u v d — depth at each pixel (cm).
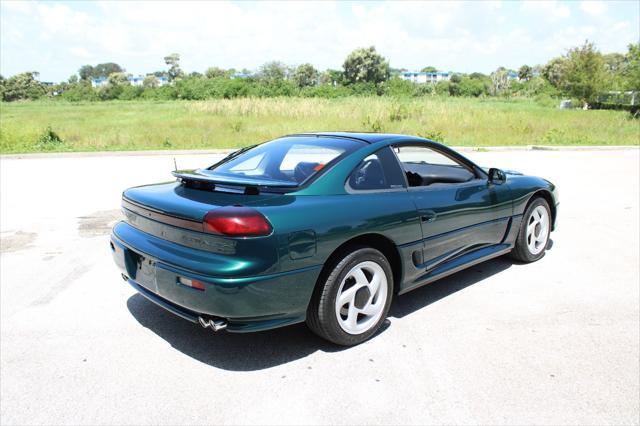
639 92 3309
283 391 265
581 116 2812
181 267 275
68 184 935
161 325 347
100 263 484
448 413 246
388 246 335
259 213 268
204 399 258
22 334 332
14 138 1662
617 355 304
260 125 2138
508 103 5044
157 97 6238
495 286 419
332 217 291
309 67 9300
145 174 1053
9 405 254
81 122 2577
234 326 274
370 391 265
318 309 296
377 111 2375
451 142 1778
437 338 326
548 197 495
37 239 569
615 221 652
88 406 253
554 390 267
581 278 439
